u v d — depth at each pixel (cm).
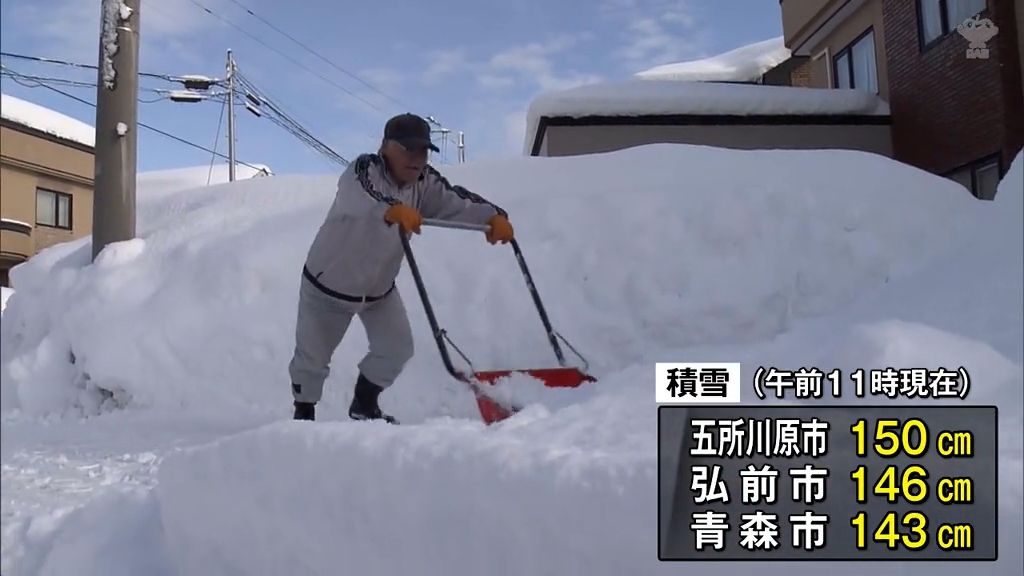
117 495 288
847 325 252
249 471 226
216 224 572
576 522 156
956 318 232
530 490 164
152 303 499
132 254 542
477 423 245
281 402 469
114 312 498
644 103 963
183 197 662
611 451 172
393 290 365
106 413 467
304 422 226
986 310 229
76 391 488
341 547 196
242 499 226
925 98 970
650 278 461
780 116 985
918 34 985
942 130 939
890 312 254
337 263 336
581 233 488
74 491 297
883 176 496
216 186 670
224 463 235
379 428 211
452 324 472
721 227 465
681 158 545
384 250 336
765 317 441
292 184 627
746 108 976
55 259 589
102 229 558
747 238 462
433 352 462
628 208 487
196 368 480
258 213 579
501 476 170
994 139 849
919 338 208
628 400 215
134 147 573
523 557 162
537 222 501
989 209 292
